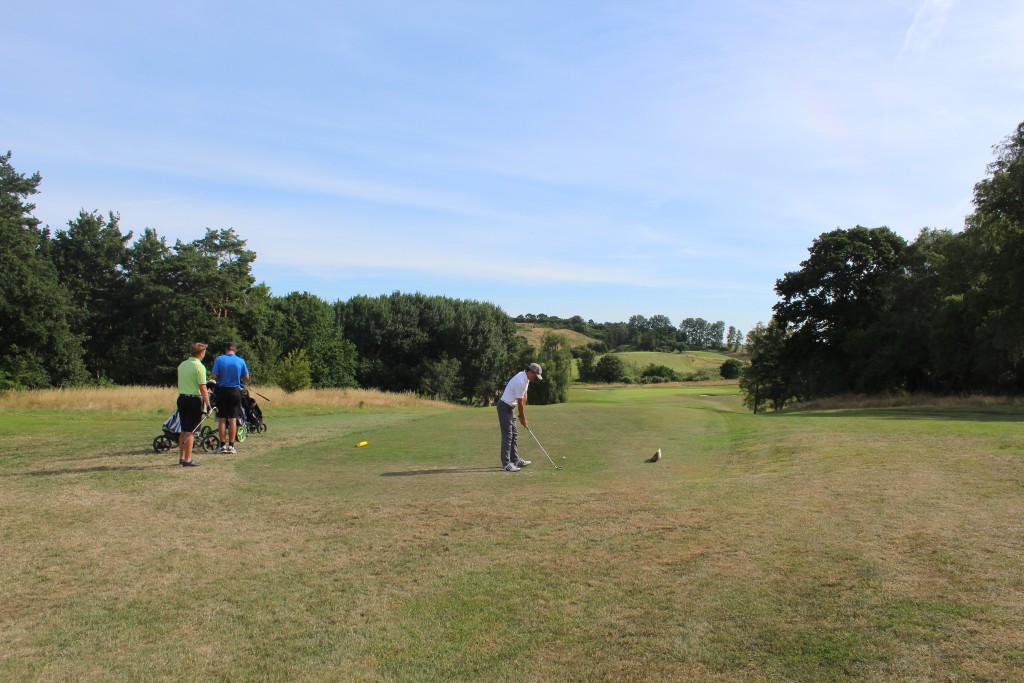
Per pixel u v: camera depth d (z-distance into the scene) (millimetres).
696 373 110938
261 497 8172
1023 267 29484
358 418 20344
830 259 46281
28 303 40656
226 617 4664
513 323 82938
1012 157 31125
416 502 7758
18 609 4832
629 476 9273
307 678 3830
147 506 7734
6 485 8906
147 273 54938
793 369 52438
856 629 3975
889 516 6156
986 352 34281
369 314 75688
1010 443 10273
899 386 42875
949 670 3467
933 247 42219
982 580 4516
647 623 4297
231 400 11969
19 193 50406
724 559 5312
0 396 24484
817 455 10055
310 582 5281
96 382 48531
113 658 4109
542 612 4562
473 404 74312
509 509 7277
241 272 63750
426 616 4590
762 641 3951
